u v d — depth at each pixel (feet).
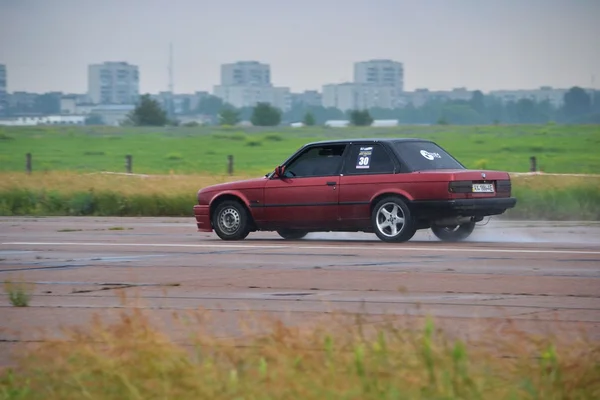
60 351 50.83
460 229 119.85
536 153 585.63
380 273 88.28
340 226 115.96
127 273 90.89
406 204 111.86
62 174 266.57
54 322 66.74
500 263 94.73
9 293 74.38
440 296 75.20
